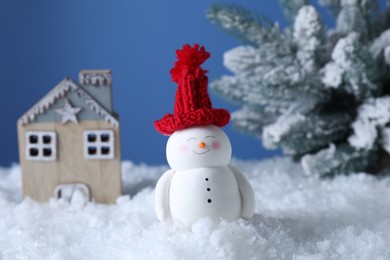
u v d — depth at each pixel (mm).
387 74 680
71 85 637
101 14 896
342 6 712
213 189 500
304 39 683
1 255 511
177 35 896
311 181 682
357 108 698
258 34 689
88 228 564
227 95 732
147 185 711
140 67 909
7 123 925
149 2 892
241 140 929
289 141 675
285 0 728
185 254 468
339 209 575
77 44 903
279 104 719
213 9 686
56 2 894
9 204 647
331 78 656
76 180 652
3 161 936
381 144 684
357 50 624
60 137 646
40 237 543
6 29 901
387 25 714
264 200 608
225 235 478
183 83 513
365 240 497
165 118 519
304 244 502
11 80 913
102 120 645
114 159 649
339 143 714
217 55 894
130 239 510
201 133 509
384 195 619
